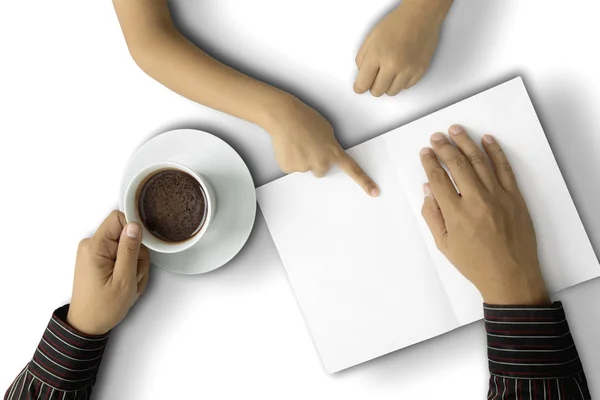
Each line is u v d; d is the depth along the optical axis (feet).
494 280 3.01
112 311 3.08
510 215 3.05
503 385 2.94
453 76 3.21
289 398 3.25
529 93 3.21
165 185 3.08
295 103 3.09
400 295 3.17
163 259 3.13
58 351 3.06
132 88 3.31
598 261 3.18
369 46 3.09
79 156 3.34
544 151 3.12
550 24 3.19
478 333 3.18
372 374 3.23
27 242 3.36
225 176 3.12
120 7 3.09
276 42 3.26
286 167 3.11
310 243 3.19
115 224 3.12
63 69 3.34
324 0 3.24
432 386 3.21
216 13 3.27
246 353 3.26
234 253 3.12
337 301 3.19
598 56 3.18
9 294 3.36
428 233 3.15
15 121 3.36
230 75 3.11
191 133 3.13
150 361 3.28
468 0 3.20
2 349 3.36
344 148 3.24
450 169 3.09
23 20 3.34
